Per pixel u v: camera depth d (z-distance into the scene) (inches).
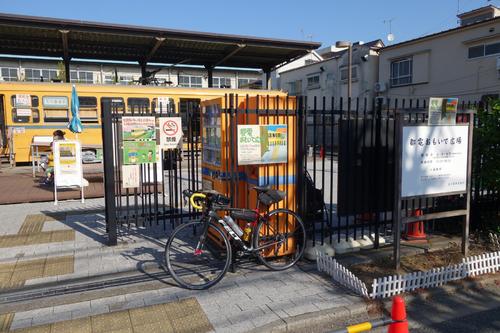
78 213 298.0
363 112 206.5
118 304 150.9
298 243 197.8
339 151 201.2
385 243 218.1
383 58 986.1
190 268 185.0
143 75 823.7
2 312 144.6
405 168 177.8
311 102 1193.4
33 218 282.7
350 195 205.9
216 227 175.3
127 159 223.8
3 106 545.6
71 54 760.3
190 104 245.0
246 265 190.5
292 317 140.3
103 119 212.7
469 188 195.6
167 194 389.7
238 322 137.3
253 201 191.2
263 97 187.2
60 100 557.6
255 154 182.7
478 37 775.7
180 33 652.1
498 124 216.1
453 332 139.8
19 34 629.0
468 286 174.6
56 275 178.1
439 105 182.5
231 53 773.9
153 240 229.1
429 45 876.0
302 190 196.1
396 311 114.0
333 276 174.4
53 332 131.0
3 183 427.8
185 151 612.1
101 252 209.0
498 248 210.4
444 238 227.0
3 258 199.9
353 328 111.0
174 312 144.5
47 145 479.2
